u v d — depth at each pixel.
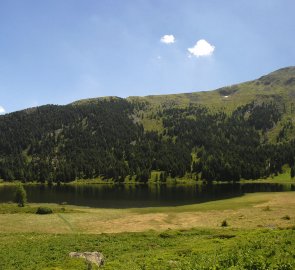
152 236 58.94
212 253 35.31
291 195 130.50
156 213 97.69
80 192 181.38
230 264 27.38
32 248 51.19
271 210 94.19
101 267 35.81
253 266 24.83
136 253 44.84
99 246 51.75
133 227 78.25
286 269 23.67
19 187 115.12
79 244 53.44
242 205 108.19
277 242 33.91
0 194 176.75
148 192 177.50
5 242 57.06
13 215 93.44
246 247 33.47
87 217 91.25
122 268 33.34
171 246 49.31
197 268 26.89
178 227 76.75
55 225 80.44
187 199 144.25
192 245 46.28
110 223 83.12
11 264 42.56
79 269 35.25
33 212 99.12
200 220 84.50
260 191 172.62
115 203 133.62
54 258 44.72
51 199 150.25
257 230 54.06
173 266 30.81
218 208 103.88
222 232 59.81
